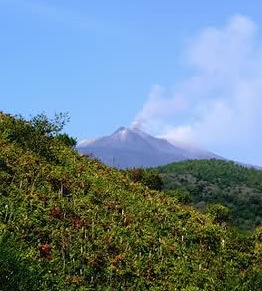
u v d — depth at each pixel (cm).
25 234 2456
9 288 1956
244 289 2889
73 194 3127
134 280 2592
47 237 2545
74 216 2875
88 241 2673
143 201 3509
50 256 2400
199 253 3128
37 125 3853
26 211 2645
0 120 3644
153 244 2969
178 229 3281
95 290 2388
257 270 3091
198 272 2897
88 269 2466
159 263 2823
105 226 2930
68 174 3412
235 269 3131
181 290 2688
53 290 2194
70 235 2630
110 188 3497
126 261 2673
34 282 2091
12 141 3500
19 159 3191
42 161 3400
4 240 2184
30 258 2256
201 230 3338
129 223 3080
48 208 2781
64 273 2366
